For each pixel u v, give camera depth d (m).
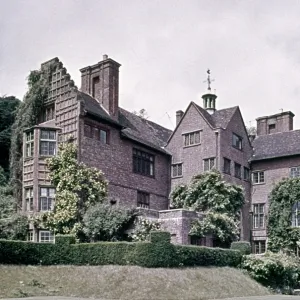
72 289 21.91
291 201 37.03
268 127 45.34
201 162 38.12
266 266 27.03
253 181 41.34
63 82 32.91
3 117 41.25
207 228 30.88
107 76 35.53
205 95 44.84
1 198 31.69
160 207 38.16
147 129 41.47
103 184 31.50
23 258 24.05
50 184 30.72
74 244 25.14
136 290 21.34
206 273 25.00
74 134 31.36
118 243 24.16
